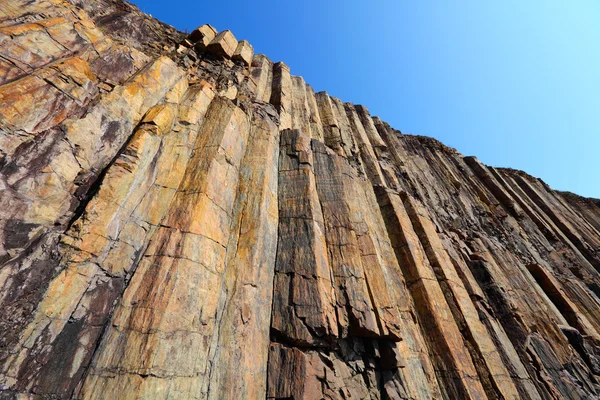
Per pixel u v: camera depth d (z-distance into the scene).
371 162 25.91
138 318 7.30
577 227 37.62
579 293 23.70
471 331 14.79
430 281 16.36
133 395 6.19
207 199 10.64
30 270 6.46
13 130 7.28
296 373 8.80
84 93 9.68
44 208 7.24
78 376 6.29
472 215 29.47
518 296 19.88
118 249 8.12
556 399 13.98
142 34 18.52
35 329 6.12
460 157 40.78
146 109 11.77
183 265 8.54
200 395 7.18
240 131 15.30
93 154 8.97
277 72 30.14
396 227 18.75
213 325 8.52
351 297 11.28
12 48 8.77
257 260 10.96
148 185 9.91
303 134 19.27
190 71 17.75
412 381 10.77
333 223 14.44
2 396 5.30
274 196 14.50
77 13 12.29
